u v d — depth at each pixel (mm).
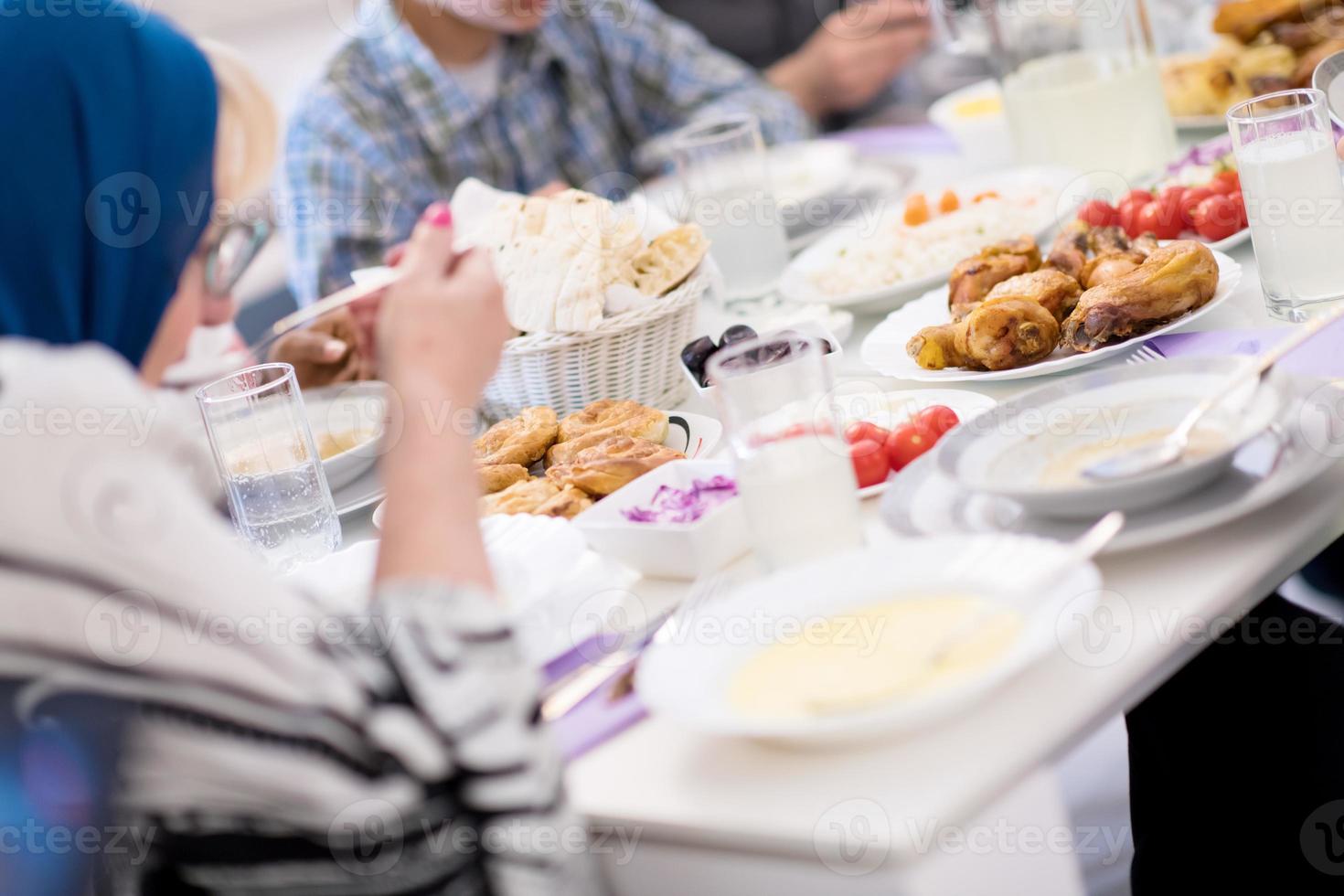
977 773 663
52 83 825
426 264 832
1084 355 1142
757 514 901
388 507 731
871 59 2828
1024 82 1672
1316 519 813
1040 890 720
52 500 579
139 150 876
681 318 1326
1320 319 903
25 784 639
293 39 3365
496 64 2422
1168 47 2137
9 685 599
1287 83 1676
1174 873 1206
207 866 634
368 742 608
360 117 2268
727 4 3314
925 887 651
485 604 663
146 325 907
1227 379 912
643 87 2574
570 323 1244
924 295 1395
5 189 806
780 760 724
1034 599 728
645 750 773
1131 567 825
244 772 603
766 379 881
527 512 1070
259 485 1149
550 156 2479
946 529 879
